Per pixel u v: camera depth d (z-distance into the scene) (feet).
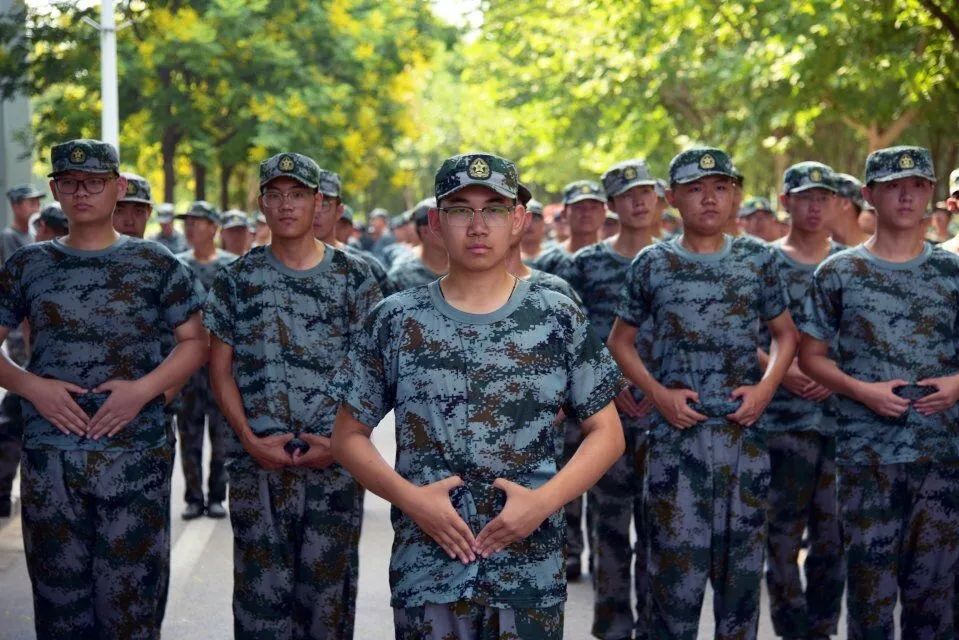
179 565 30.22
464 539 13.62
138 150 85.20
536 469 14.05
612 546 25.04
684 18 61.16
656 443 21.54
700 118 79.20
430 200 29.66
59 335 19.79
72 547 19.66
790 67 50.34
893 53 47.06
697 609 21.26
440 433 13.93
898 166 20.57
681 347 21.36
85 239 20.06
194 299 20.58
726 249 21.47
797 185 26.16
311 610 20.71
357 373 14.37
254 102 84.58
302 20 91.30
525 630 13.88
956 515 20.81
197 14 83.51
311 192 20.63
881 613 21.03
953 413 20.90
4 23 76.59
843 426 21.30
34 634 24.77
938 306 20.89
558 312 14.26
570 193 30.55
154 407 20.16
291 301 20.71
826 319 21.43
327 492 20.52
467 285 14.15
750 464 21.21
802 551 32.48
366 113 94.63
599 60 73.05
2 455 33.83
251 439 20.25
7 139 87.04
